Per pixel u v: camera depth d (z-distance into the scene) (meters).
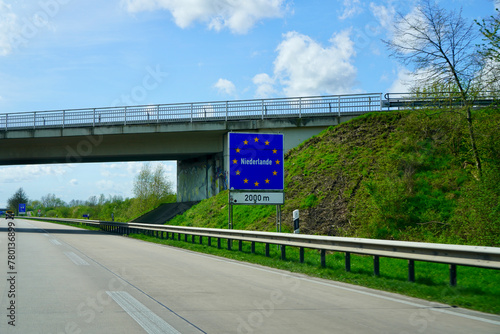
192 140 36.12
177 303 7.14
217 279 10.06
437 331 5.60
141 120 33.72
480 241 15.12
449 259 8.32
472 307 7.11
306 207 24.05
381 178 23.45
